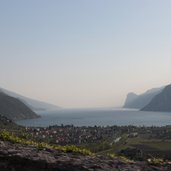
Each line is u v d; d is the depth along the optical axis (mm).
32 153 13328
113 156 15844
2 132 17250
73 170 11836
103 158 14531
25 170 12031
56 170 11883
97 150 94938
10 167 12102
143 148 101000
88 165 12438
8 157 12336
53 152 14484
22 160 12211
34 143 16328
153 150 94938
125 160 14969
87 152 15375
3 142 15422
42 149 14820
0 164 12133
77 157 13883
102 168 12438
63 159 12969
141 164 14320
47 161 12156
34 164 12094
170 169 13836
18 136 18797
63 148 15445
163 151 91500
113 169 12562
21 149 14125
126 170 12719
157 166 14359
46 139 102125
